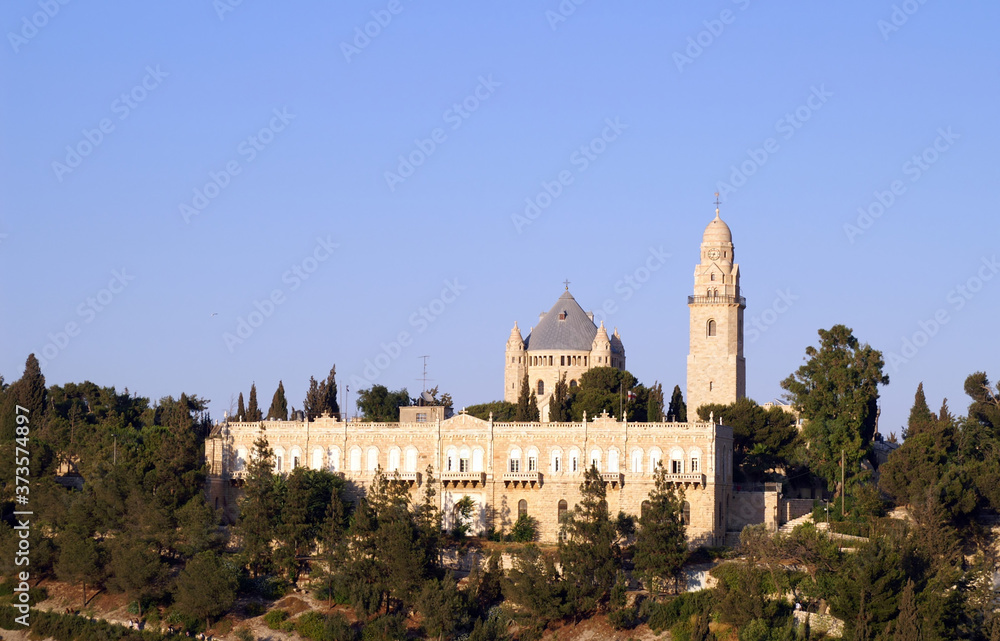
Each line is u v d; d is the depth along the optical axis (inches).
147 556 7180.1
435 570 7106.3
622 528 7381.9
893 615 6171.3
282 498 7642.7
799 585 6609.3
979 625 6240.2
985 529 7485.2
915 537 6668.3
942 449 7780.5
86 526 7677.2
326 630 6756.9
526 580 6806.1
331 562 7175.2
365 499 7608.3
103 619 7111.2
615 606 6771.7
